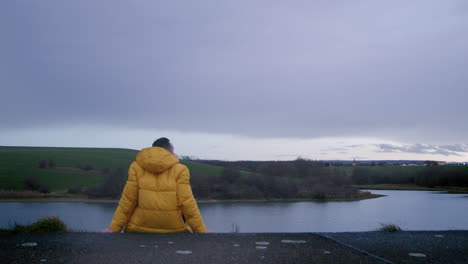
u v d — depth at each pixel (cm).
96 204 5959
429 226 3759
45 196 6488
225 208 6141
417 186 10894
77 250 248
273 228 4203
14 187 6856
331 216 5131
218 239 289
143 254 238
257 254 239
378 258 231
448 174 10694
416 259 229
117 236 302
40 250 248
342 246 265
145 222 331
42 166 8594
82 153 10962
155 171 329
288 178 8362
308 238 296
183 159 10981
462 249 258
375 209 5969
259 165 9538
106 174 8362
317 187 8206
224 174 8156
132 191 332
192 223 336
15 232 394
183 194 331
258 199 7369
